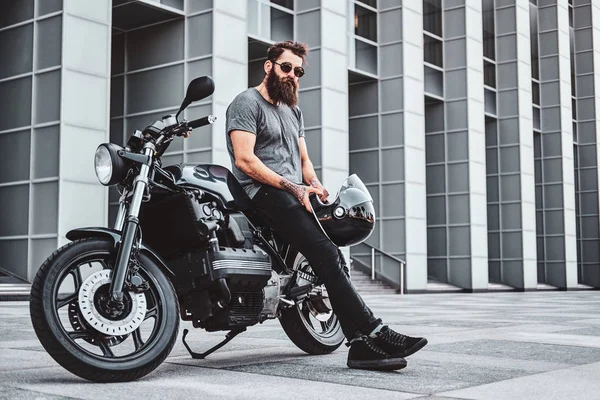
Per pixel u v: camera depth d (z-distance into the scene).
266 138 4.12
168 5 16.66
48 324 3.17
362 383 3.35
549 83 32.12
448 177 24.94
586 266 35.34
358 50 22.03
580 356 4.48
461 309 11.01
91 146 14.62
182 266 3.74
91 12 14.78
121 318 3.33
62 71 14.26
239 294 3.80
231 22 16.95
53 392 3.00
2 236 14.90
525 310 10.76
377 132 22.59
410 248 21.98
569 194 32.12
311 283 4.25
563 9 32.59
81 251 3.34
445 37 25.27
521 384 3.36
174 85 17.02
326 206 4.14
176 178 3.72
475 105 25.08
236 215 3.91
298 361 4.13
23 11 15.04
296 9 19.86
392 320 8.00
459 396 3.04
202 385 3.24
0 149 15.15
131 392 3.03
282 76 4.14
